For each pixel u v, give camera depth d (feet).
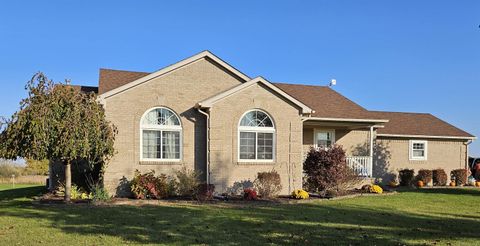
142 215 40.06
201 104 56.95
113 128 51.44
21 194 66.44
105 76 64.08
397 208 47.73
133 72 68.03
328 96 81.05
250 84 59.98
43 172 124.98
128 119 55.93
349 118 70.64
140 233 31.94
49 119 45.83
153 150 57.16
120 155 55.11
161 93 57.98
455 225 37.22
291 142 62.03
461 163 92.73
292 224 36.29
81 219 37.65
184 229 33.65
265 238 30.63
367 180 71.56
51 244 28.17
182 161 58.18
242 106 59.72
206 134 59.21
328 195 58.49
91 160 50.67
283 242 29.43
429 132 89.25
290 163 61.77
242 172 59.16
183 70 59.47
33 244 28.17
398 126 89.25
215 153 57.98
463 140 92.89
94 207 45.09
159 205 47.42
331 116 70.13
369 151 78.18
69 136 46.14
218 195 57.00
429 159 89.51
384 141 85.20
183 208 45.34
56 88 47.91
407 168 86.94
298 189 59.41
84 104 48.83
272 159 61.00
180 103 58.85
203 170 59.06
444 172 86.02
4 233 31.55
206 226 34.99
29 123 45.19
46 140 45.37
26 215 39.88
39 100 46.60
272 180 57.31
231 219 38.52
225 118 58.70
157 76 57.77
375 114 93.91
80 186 59.67
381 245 28.96
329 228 34.65
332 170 59.06
